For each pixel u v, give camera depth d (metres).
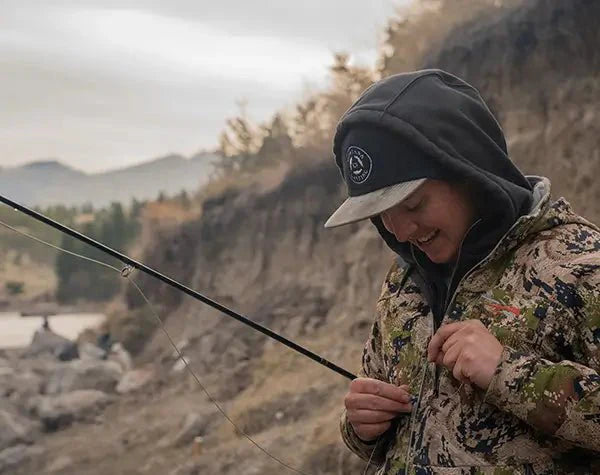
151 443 14.13
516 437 2.06
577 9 11.89
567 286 2.03
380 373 2.57
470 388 2.11
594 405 1.88
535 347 2.02
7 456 14.95
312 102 19.77
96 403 16.83
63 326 26.27
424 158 2.12
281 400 12.23
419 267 2.33
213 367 16.62
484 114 2.22
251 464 10.80
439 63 13.86
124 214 28.86
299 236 18.44
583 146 11.16
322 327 15.47
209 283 19.97
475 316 2.14
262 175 20.64
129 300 22.38
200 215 22.17
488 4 13.71
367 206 2.14
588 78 11.62
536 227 2.12
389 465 2.32
